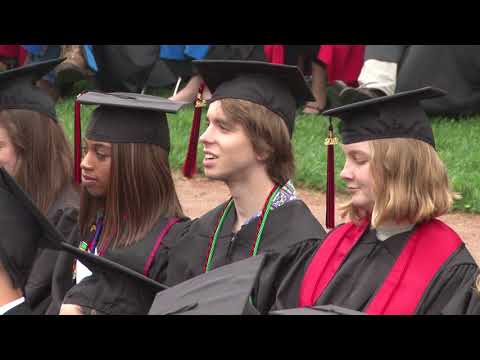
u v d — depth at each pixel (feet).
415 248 31.40
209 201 77.20
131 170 36.91
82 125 95.96
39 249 38.88
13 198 30.91
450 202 31.50
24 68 41.29
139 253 36.42
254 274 28.58
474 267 30.71
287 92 35.12
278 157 34.68
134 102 37.70
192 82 105.29
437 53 101.24
